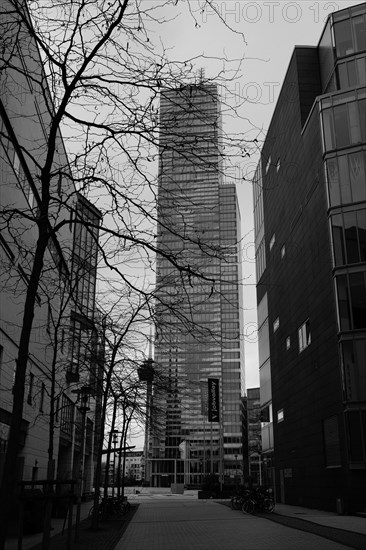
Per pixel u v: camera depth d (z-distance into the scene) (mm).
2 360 19078
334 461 29922
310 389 35000
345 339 29188
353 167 31656
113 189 8320
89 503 42812
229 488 56594
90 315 21750
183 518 26766
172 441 117875
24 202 21531
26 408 23234
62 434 33531
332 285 30781
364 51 34906
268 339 51125
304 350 36750
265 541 16266
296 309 39344
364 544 14711
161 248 8430
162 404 35938
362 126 32125
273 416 47031
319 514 28453
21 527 9734
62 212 26266
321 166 33281
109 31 7492
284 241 43719
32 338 23406
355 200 31062
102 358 22422
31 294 6793
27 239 21516
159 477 120750
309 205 36031
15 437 6039
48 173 7648
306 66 40344
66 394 32750
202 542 16422
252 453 90562
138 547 15250
